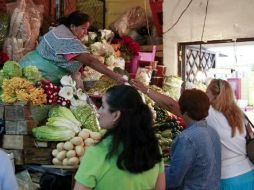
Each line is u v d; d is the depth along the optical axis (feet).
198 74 19.58
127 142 6.41
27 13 15.33
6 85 11.18
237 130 10.63
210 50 20.51
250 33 17.30
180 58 18.80
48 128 11.03
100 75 15.06
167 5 18.98
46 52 12.57
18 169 11.25
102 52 15.81
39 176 11.03
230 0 17.63
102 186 6.50
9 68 11.51
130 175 6.54
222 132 10.58
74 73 13.11
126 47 17.51
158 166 7.03
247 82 20.89
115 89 6.66
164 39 19.07
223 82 10.89
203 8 18.19
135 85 11.98
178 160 8.80
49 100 11.62
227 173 10.56
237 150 10.64
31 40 15.26
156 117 14.47
